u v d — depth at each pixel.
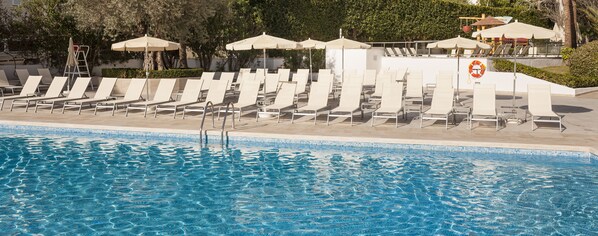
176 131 12.10
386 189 8.21
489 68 23.53
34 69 25.11
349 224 6.69
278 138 11.40
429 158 10.16
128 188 8.34
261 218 6.93
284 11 30.30
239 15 29.45
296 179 8.81
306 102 18.20
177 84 21.52
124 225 6.68
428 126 12.70
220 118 14.19
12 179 8.87
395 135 11.39
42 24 25.03
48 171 9.39
